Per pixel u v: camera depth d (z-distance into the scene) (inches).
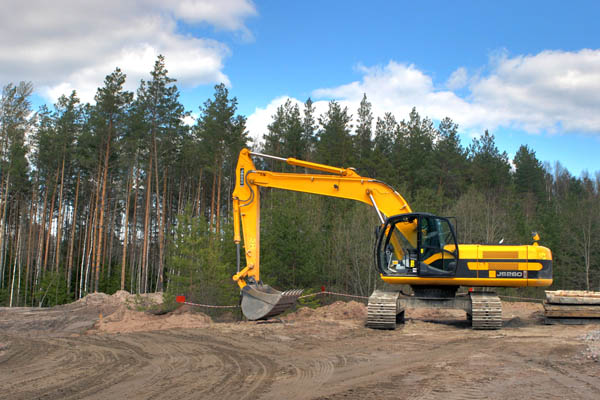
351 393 279.6
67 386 301.4
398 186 1642.5
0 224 1656.0
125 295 1015.6
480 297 561.0
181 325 587.5
